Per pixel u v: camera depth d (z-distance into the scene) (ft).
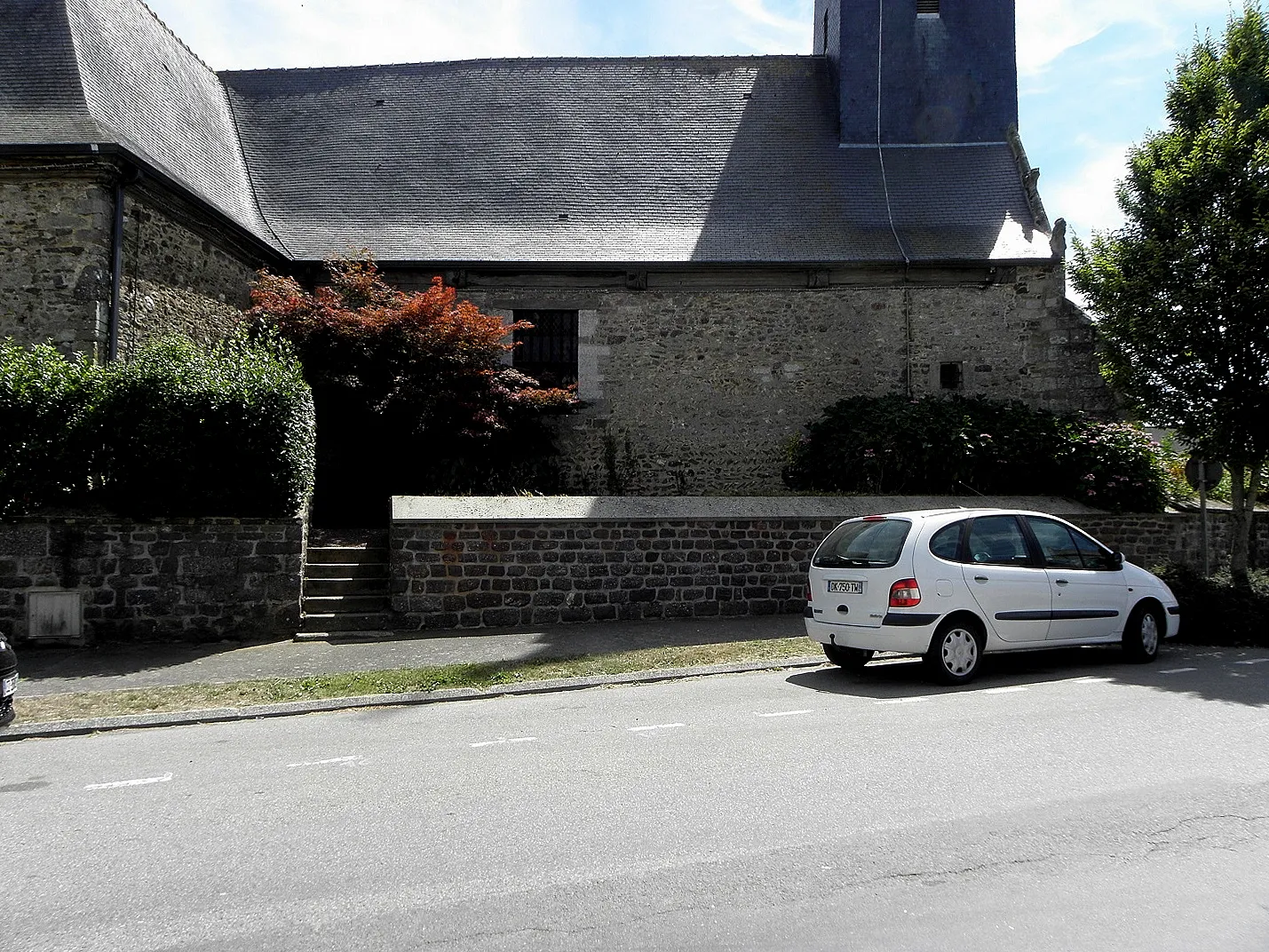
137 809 14.83
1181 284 34.76
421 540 33.24
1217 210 34.65
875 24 58.75
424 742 18.98
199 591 30.96
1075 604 25.77
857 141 58.34
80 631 30.14
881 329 50.80
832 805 14.25
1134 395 37.52
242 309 46.26
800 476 48.73
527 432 47.93
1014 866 11.89
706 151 57.47
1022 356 50.65
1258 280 33.45
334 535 38.29
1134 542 41.14
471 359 44.47
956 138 58.54
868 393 50.62
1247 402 34.19
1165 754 16.89
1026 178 55.21
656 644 29.86
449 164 55.88
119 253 37.01
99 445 30.37
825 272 50.60
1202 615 30.66
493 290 50.14
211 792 15.70
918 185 55.83
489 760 17.35
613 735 19.12
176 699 23.35
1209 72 36.76
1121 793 14.69
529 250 50.34
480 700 23.75
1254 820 13.50
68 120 38.09
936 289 51.01
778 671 26.55
